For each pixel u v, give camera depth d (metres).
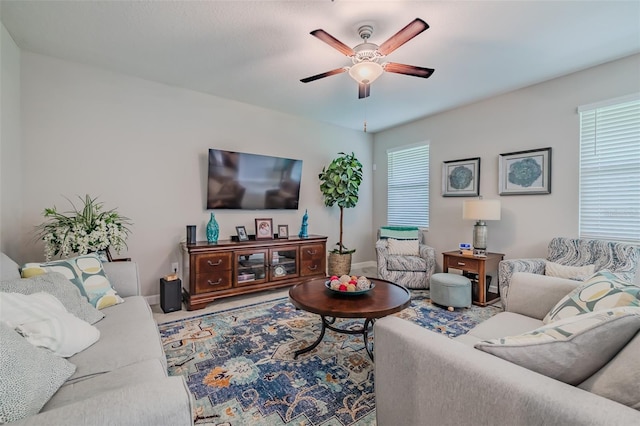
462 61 2.87
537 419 0.75
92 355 1.35
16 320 1.27
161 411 0.77
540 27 2.32
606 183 2.97
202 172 3.75
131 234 3.29
